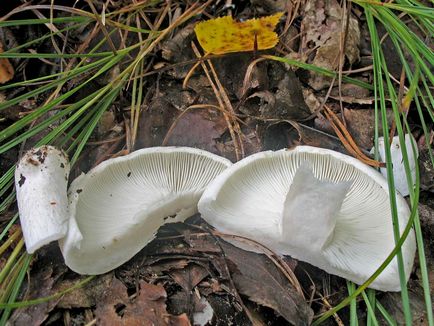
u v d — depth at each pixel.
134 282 0.20
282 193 0.21
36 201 0.19
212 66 0.26
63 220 0.19
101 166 0.21
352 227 0.20
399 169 0.23
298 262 0.21
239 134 0.24
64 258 0.19
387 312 0.20
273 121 0.24
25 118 0.22
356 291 0.18
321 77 0.26
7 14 0.26
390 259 0.18
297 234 0.19
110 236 0.20
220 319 0.19
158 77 0.26
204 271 0.20
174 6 0.28
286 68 0.26
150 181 0.21
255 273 0.20
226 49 0.25
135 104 0.25
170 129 0.24
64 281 0.20
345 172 0.21
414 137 0.25
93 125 0.23
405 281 0.18
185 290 0.20
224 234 0.21
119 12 0.27
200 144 0.24
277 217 0.20
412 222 0.18
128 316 0.19
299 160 0.21
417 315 0.20
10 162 0.24
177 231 0.22
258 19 0.26
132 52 0.27
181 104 0.25
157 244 0.21
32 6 0.25
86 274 0.20
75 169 0.23
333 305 0.20
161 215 0.21
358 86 0.26
